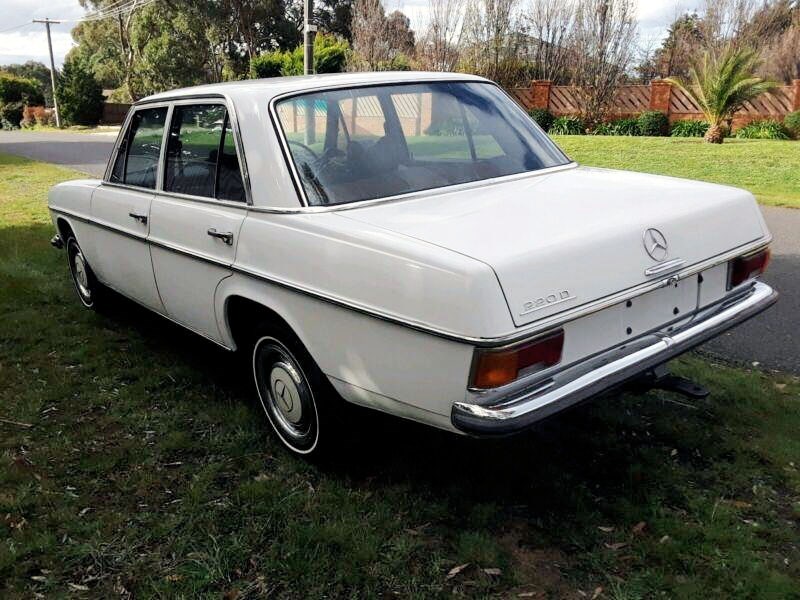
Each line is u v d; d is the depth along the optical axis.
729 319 3.19
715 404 4.01
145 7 44.78
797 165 14.31
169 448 3.65
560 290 2.54
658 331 2.97
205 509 3.15
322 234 2.96
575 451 3.54
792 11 32.75
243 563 2.81
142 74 45.81
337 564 2.78
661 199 3.19
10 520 3.07
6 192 12.36
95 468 3.46
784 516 3.03
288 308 3.17
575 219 2.86
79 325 5.45
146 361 4.76
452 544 2.88
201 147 3.75
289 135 3.32
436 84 3.87
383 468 3.43
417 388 2.67
